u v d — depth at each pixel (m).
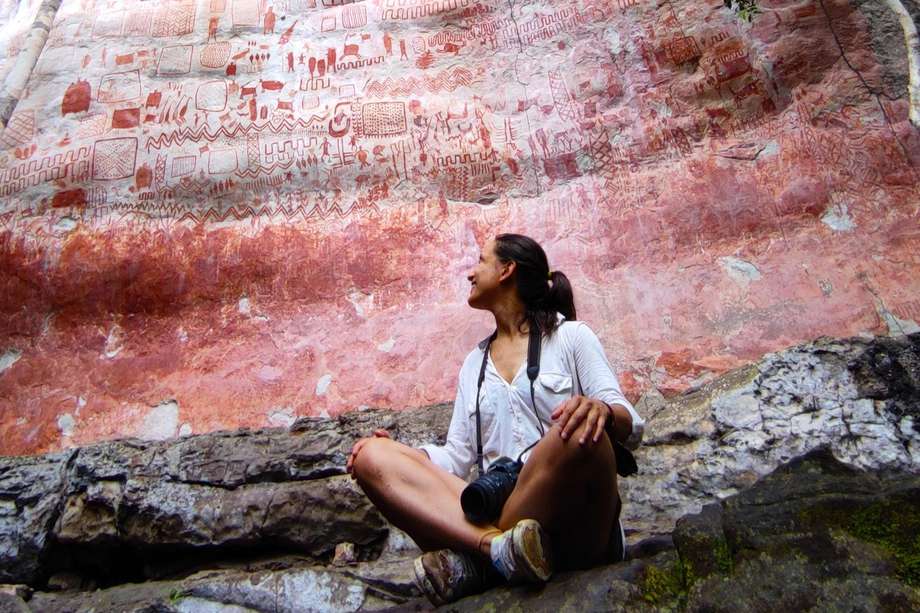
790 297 3.91
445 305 4.35
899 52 4.38
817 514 2.05
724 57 4.74
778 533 2.03
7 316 4.54
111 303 4.52
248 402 4.14
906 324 3.64
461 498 2.16
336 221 4.74
